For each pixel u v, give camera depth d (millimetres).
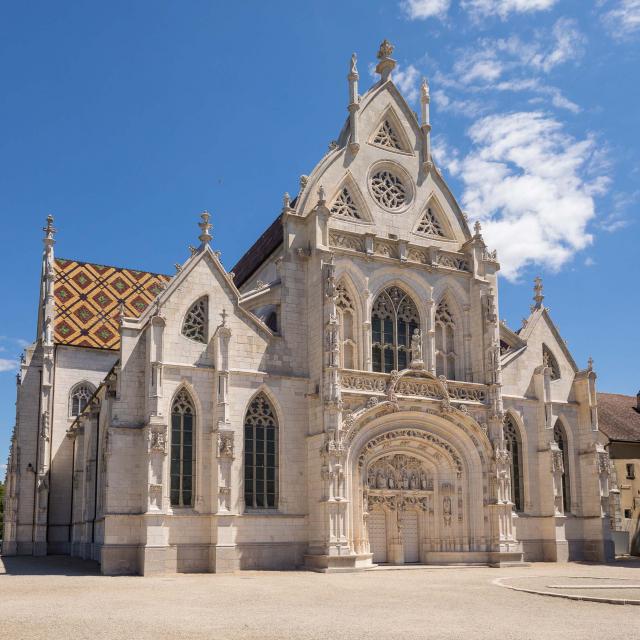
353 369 47875
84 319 71188
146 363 43531
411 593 29031
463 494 48438
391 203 52344
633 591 28203
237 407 44812
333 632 19156
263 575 39938
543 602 25500
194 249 46375
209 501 42844
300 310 48031
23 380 68250
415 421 47844
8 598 27516
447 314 52719
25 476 65938
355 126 51781
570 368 57000
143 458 42281
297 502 45281
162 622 21016
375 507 47625
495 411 49531
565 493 54500
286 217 48812
